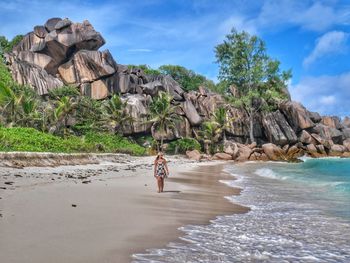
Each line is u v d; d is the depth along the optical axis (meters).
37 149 32.78
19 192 11.54
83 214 8.84
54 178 17.11
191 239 7.33
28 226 7.16
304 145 83.38
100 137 60.22
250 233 8.26
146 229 7.86
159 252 6.21
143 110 70.62
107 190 14.30
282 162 59.06
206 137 72.50
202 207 11.82
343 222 9.82
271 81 84.44
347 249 7.10
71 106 57.06
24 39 77.94
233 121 80.12
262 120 81.88
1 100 49.56
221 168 39.09
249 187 19.52
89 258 5.54
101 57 73.19
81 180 17.41
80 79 72.75
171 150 69.94
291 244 7.41
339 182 23.12
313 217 10.57
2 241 6.05
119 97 67.94
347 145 90.38
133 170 28.20
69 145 40.25
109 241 6.61
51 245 6.02
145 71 95.94
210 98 82.56
